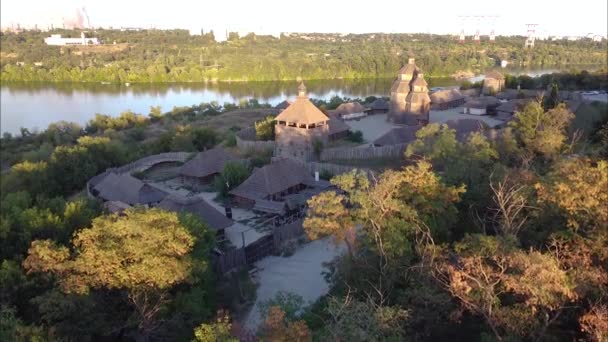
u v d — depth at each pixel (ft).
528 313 97.66
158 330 121.90
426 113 346.95
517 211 126.11
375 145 280.72
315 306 141.90
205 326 95.25
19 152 370.94
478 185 162.50
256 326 134.51
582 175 113.60
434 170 197.06
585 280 97.35
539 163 201.46
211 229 161.17
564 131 242.58
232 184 231.30
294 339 92.99
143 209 130.31
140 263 117.50
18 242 149.69
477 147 185.88
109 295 123.13
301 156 265.13
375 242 130.21
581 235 113.39
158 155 300.81
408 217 133.08
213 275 150.61
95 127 436.35
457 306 114.93
